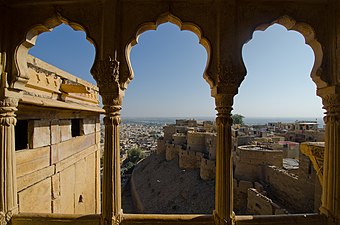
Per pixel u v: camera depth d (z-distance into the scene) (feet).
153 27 14.43
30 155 18.65
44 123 20.62
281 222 13.26
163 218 13.38
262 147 84.12
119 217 13.25
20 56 13.88
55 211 22.03
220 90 13.17
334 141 13.09
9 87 13.35
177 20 14.10
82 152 28.25
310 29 13.70
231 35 13.46
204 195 90.12
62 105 20.63
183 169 121.60
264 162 74.08
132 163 216.95
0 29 13.23
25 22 13.94
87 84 29.78
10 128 13.48
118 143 13.51
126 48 13.69
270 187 66.90
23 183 17.76
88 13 14.01
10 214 13.26
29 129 18.88
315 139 115.24
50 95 20.98
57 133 22.72
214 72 13.56
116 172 13.34
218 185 13.23
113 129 13.26
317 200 43.98
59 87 22.31
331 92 13.08
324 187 13.74
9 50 13.62
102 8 13.97
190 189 98.68
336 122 13.03
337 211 12.93
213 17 13.87
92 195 31.53
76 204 26.73
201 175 103.04
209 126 164.96
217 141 13.44
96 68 13.57
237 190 73.61
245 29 13.70
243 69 13.30
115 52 13.44
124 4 13.96
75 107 23.38
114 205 13.15
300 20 13.70
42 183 20.12
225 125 13.16
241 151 80.28
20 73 13.52
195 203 88.69
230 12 13.58
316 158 18.29
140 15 13.87
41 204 19.89
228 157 13.10
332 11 13.51
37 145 19.58
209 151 106.83
